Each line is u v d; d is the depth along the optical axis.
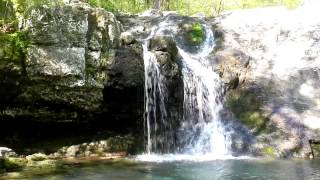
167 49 11.92
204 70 12.82
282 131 11.65
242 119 12.16
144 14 16.91
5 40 9.23
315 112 12.09
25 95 9.63
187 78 12.22
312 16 14.55
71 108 10.19
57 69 9.72
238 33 14.57
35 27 9.62
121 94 10.85
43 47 9.66
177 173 8.68
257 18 15.01
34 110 9.91
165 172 8.76
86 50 10.20
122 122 11.33
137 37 13.91
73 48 9.98
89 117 10.59
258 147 11.30
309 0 15.59
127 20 14.99
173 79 11.80
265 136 11.57
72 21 10.05
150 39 12.20
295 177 8.36
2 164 8.57
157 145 11.52
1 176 7.95
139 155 11.02
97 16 10.66
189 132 11.90
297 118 11.93
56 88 9.80
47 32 9.71
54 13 9.86
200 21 15.26
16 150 10.13
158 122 11.62
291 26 14.34
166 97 11.71
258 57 13.67
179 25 14.70
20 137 10.32
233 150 11.40
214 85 12.73
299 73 13.04
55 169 8.84
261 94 12.62
